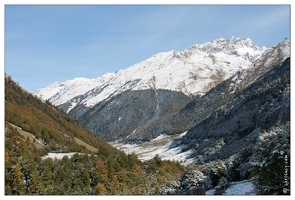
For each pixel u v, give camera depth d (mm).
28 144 99125
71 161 91562
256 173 29906
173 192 63938
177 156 183750
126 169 97562
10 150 78938
